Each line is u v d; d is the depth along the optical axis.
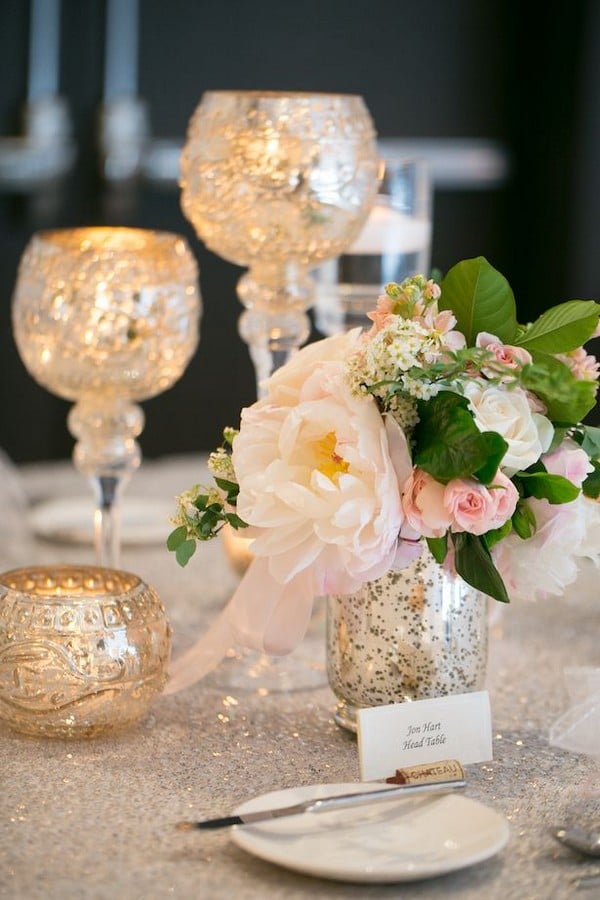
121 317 1.26
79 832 0.85
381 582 0.99
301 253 1.30
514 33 3.80
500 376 0.87
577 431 0.95
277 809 0.85
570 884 0.81
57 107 3.21
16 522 1.60
